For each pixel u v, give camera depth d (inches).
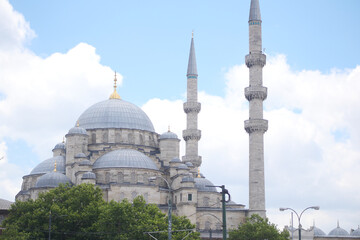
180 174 5561.0
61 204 4722.0
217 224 5433.1
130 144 6102.4
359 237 7126.0
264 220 5319.9
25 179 6122.1
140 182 5447.8
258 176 5452.8
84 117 6353.3
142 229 4281.5
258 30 5812.0
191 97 6579.7
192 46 6811.0
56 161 6033.5
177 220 4569.4
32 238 4475.9
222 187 2659.9
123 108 6402.6
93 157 5757.9
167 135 6195.9
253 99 5664.4
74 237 4598.9
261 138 5565.9
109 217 4384.8
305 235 6919.3
